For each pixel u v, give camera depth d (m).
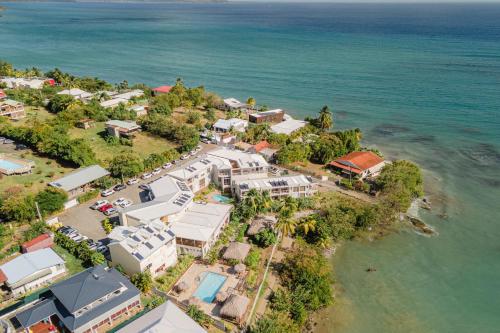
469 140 145.88
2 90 173.88
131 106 163.88
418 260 81.25
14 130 124.31
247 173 102.75
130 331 54.22
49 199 85.75
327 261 79.75
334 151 122.50
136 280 64.81
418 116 173.50
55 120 136.75
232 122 147.50
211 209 85.88
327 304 68.50
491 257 82.56
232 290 68.00
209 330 59.72
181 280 70.12
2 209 80.19
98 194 97.56
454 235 89.44
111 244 68.06
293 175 110.75
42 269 66.56
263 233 81.12
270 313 64.25
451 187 111.31
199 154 125.06
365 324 65.50
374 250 83.94
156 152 124.75
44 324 57.59
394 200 92.88
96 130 139.88
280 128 142.88
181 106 178.25
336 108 186.38
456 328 65.38
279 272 74.31
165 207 81.12
